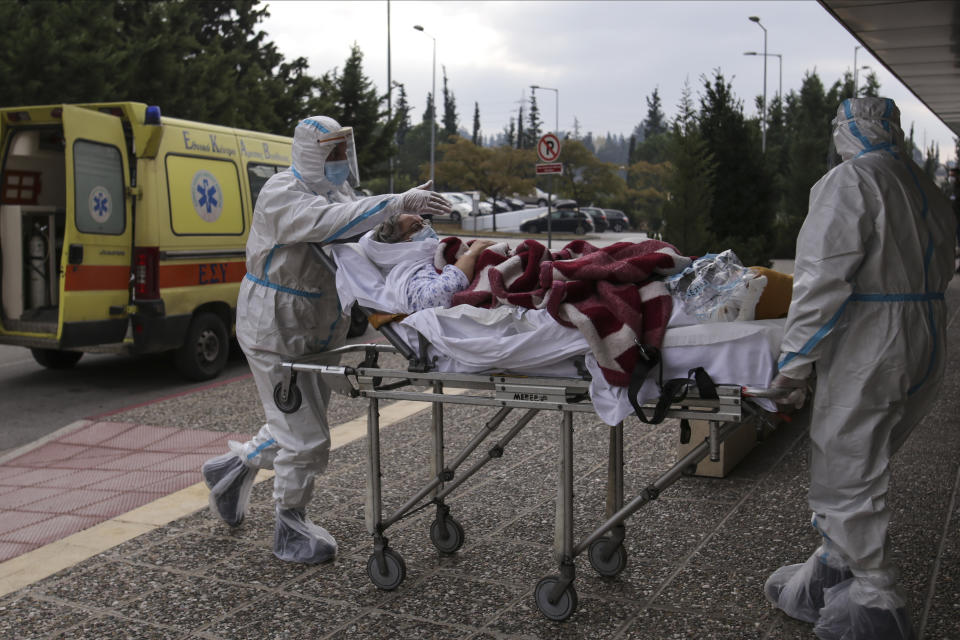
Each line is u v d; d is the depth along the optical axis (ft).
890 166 10.27
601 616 11.60
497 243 12.41
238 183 31.30
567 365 10.94
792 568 11.69
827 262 9.71
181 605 12.40
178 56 63.26
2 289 28.22
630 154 340.59
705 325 10.22
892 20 17.20
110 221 27.12
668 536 14.30
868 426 10.07
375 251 12.69
